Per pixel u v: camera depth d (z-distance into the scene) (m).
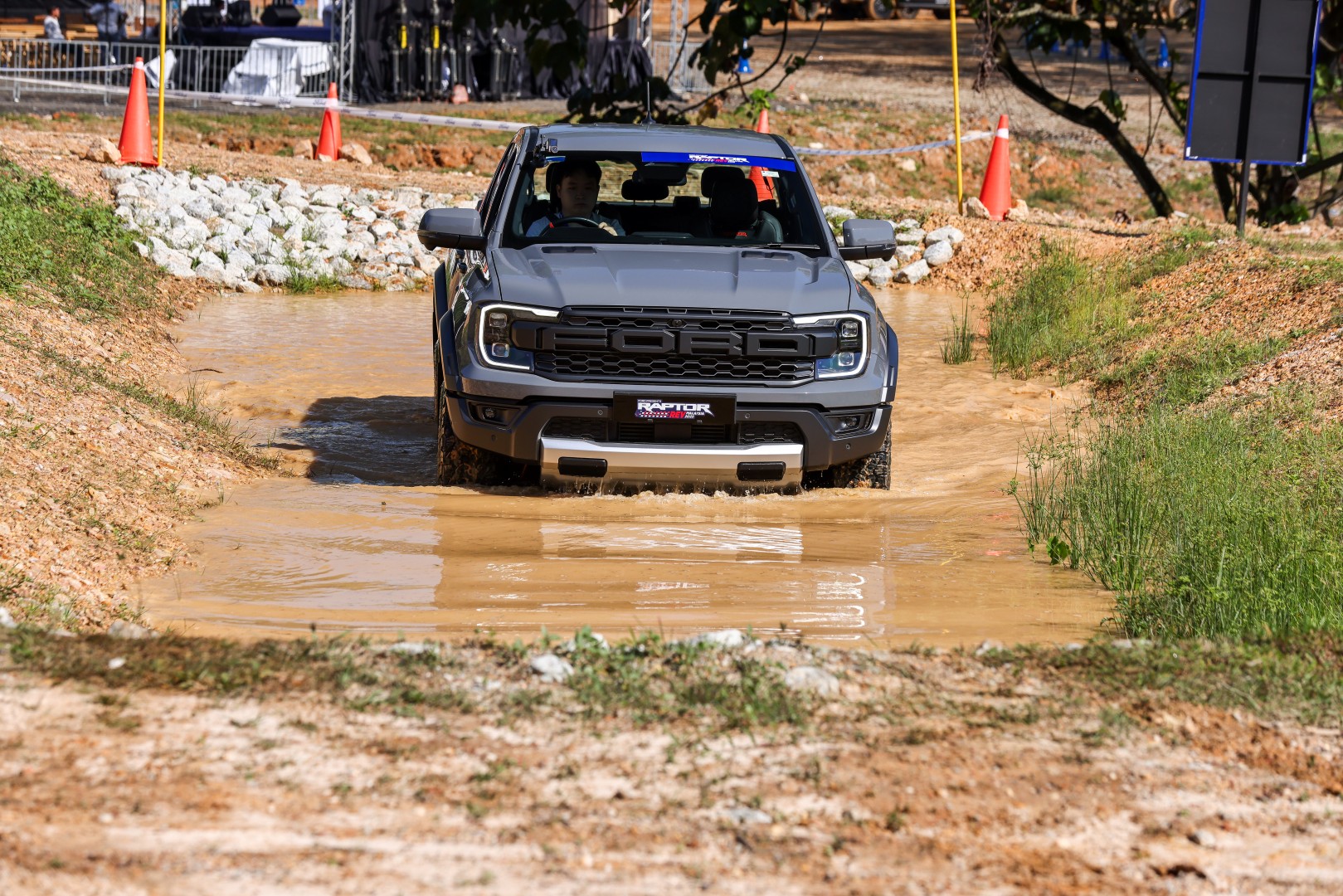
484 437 19.22
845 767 10.27
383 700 11.01
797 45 125.38
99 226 38.09
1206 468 19.58
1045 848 9.37
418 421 25.83
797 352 18.98
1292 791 10.46
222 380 28.36
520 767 9.99
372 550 17.23
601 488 19.80
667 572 16.73
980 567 17.34
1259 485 18.84
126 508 17.67
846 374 19.45
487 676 11.74
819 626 14.84
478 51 85.38
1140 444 21.75
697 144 22.80
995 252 45.22
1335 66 56.03
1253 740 11.26
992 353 33.19
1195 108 40.06
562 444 18.89
